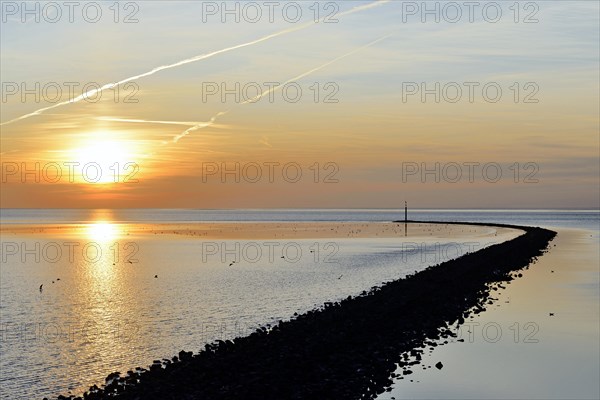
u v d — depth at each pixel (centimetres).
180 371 2095
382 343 2425
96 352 2673
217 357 2258
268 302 3934
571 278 4456
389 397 1828
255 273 5588
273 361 2156
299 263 6500
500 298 3559
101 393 1944
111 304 3947
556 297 3584
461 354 2305
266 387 1862
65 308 3812
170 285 4838
